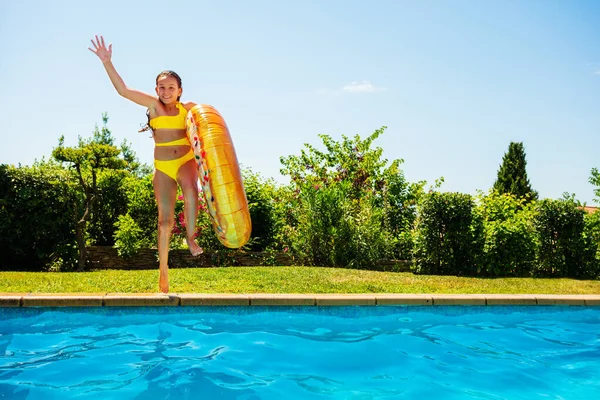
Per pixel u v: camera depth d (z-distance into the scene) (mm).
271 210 14922
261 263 13578
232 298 7941
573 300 8906
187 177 5930
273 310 8047
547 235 13328
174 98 5816
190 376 5758
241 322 7918
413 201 18844
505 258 12953
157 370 5918
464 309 8578
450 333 7715
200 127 5664
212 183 5559
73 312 7555
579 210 13312
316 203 13633
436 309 8492
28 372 5766
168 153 5879
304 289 9102
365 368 6180
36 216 12930
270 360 6355
